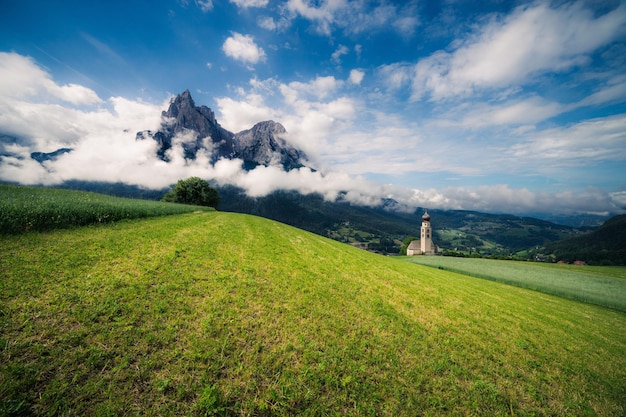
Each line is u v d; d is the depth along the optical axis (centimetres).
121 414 575
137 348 749
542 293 3753
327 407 704
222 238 2227
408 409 752
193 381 692
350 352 942
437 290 2133
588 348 1494
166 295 1046
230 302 1103
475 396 856
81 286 976
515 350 1247
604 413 911
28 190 3150
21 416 520
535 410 856
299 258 2106
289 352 872
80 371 641
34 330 720
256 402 676
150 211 3159
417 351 1050
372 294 1608
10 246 1266
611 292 3894
